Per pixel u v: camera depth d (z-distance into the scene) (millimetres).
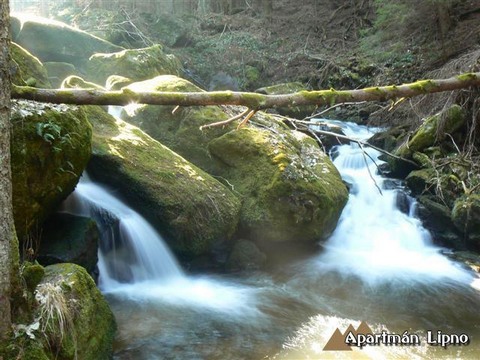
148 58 10578
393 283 6453
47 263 4766
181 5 19172
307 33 17812
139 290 5758
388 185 9016
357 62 14836
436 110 9797
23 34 10102
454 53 12805
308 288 6219
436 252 7734
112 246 5879
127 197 6219
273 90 12930
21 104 4332
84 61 10773
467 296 6117
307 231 6906
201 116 7613
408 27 14586
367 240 7914
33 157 4281
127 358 4270
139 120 7648
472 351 4703
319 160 7922
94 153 5957
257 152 7188
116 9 16312
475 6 14031
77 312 3693
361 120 12570
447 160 8586
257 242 6887
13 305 3129
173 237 6199
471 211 7438
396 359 4477
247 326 5031
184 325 4969
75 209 5715
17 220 4238
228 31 17938
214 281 6297
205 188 6555
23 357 2992
